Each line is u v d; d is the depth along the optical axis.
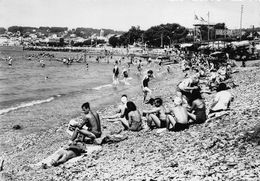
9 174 11.79
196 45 88.62
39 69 87.69
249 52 58.97
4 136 18.98
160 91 32.22
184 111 12.96
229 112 13.18
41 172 11.30
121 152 11.72
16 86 46.81
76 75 67.75
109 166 10.39
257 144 9.02
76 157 12.16
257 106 13.74
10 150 16.36
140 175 8.77
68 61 113.19
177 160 9.44
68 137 17.91
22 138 18.56
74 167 11.02
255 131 9.62
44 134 19.14
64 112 26.19
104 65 110.06
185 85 16.12
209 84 24.92
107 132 14.93
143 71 74.50
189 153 9.83
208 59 51.12
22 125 21.72
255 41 74.50
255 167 7.62
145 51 152.25
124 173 9.30
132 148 11.93
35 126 21.47
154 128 14.34
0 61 122.94
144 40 183.88
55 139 17.73
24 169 12.20
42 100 32.94
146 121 15.63
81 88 43.19
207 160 8.83
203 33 122.31
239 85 24.16
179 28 178.38
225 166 8.05
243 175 7.25
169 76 54.59
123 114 15.66
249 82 25.25
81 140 13.16
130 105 14.81
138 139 13.05
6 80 56.00
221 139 10.16
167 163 9.37
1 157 14.96
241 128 10.80
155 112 14.16
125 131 14.84
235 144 9.45
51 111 26.61
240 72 35.25
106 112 23.47
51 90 41.66
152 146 11.63
